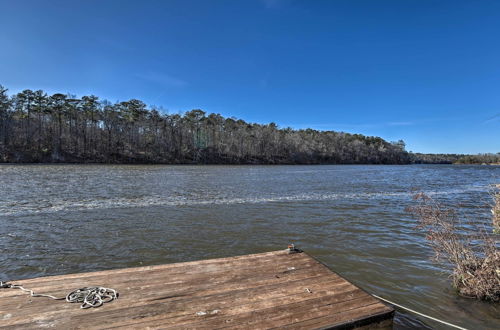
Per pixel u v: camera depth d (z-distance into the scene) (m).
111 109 74.81
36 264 5.71
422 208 5.69
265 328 2.80
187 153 74.00
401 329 3.47
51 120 66.00
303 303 3.31
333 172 40.78
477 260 4.50
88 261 5.91
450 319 3.71
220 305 3.22
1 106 59.59
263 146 87.44
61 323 2.79
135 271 4.11
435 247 5.38
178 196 14.75
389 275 5.19
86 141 65.31
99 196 14.29
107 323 2.82
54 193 15.02
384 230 8.45
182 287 3.64
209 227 8.65
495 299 4.18
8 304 3.12
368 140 126.69
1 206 11.37
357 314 3.12
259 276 4.03
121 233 7.92
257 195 15.48
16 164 45.47
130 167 44.62
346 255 6.30
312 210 11.45
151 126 76.75
